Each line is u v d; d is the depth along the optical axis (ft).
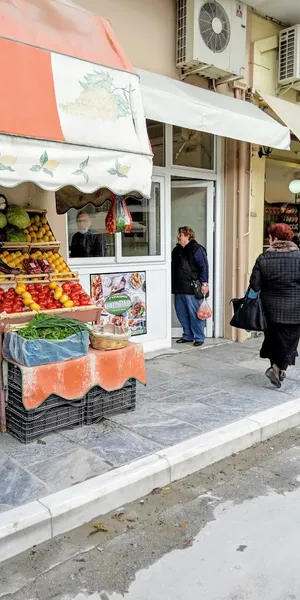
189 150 22.20
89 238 19.25
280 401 15.71
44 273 14.57
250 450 13.25
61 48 11.75
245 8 20.86
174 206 24.31
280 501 10.67
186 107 16.35
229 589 7.99
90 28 13.01
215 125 17.44
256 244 24.76
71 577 8.28
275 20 23.71
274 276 15.60
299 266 15.39
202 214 23.88
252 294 16.08
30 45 11.12
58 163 10.79
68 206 16.84
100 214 19.40
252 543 9.19
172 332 24.48
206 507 10.44
